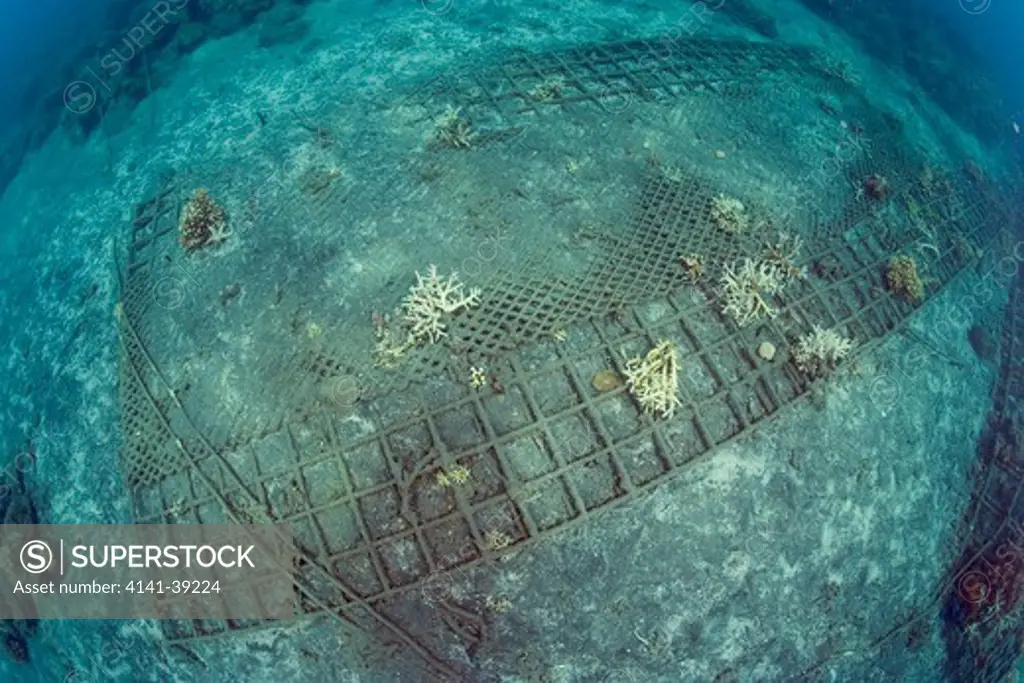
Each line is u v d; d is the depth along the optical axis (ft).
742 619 23.84
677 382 25.17
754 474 24.63
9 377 33.06
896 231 33.78
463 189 30.37
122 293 30.91
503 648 22.56
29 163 45.57
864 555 25.59
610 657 22.93
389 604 22.57
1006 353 34.06
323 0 46.62
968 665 27.91
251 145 35.45
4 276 38.68
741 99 37.78
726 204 30.35
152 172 37.27
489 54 38.09
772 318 27.43
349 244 28.91
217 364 26.78
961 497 28.48
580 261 27.73
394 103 35.17
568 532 23.00
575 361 25.05
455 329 25.41
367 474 23.59
